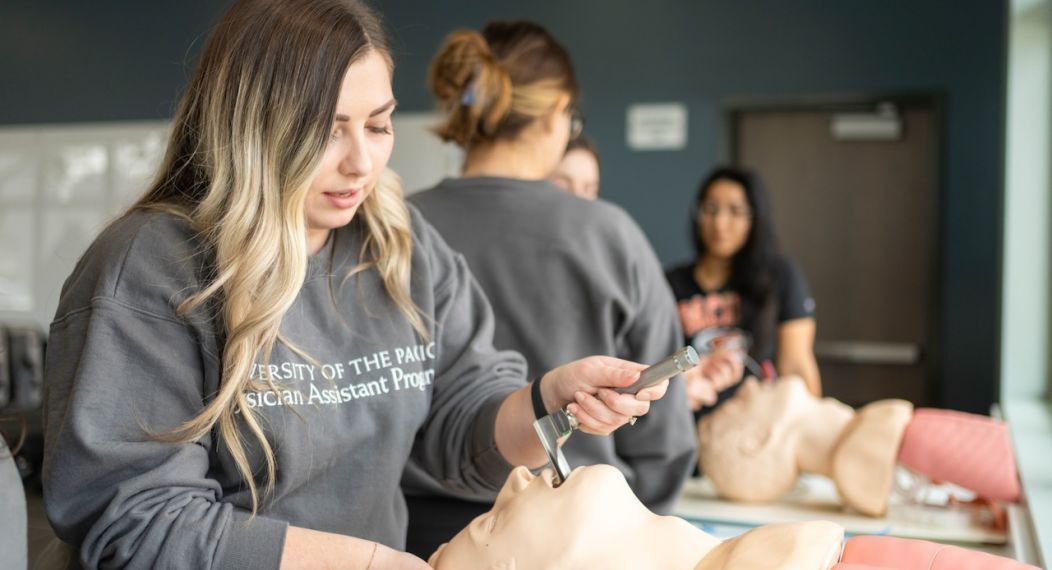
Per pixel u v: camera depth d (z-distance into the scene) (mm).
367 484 1160
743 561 923
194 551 975
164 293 1018
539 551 1007
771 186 5004
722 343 2871
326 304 1142
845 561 992
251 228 1022
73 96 5762
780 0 4891
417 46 5258
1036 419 2840
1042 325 3180
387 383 1163
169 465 994
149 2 5656
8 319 5770
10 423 1041
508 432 1213
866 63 4789
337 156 1049
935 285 4742
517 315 1549
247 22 1035
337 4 1049
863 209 4906
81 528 990
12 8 5824
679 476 1710
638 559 988
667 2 5031
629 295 1580
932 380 4758
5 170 5832
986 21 4652
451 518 1509
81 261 1056
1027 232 3184
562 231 1555
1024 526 1809
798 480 2219
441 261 1289
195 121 1070
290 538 996
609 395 1104
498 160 1605
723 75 4965
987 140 4656
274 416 1069
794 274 2971
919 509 1972
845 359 4945
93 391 979
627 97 5074
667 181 5035
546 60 1585
